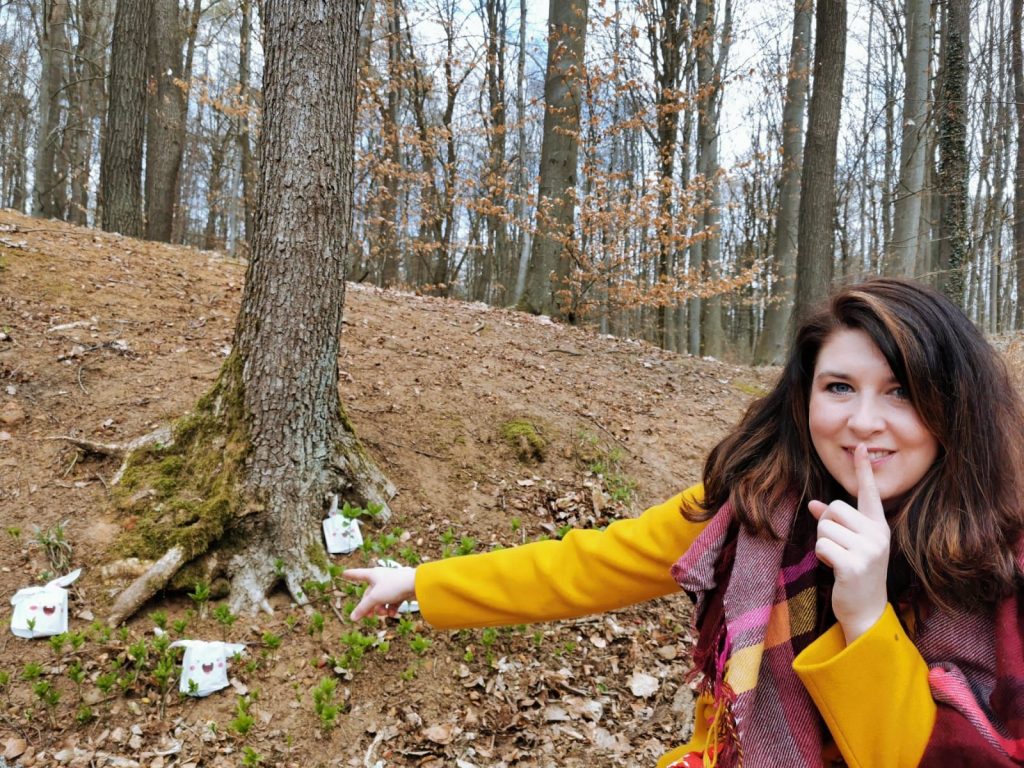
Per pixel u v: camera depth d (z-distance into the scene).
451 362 5.65
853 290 1.14
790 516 1.19
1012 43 14.59
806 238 8.51
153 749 2.56
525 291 10.06
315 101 3.25
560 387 5.92
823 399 1.13
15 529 3.06
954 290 10.85
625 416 5.77
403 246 14.09
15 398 3.77
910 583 1.06
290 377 3.34
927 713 0.93
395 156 13.57
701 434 5.87
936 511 1.03
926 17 11.88
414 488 4.07
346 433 3.77
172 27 12.05
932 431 1.04
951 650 1.00
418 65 13.27
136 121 9.04
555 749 2.88
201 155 28.64
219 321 5.18
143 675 2.77
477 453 4.56
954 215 10.88
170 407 3.96
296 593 3.24
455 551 3.68
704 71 13.96
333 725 2.77
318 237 3.33
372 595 1.47
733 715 1.08
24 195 23.45
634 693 3.24
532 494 4.39
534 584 1.39
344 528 3.50
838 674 0.96
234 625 3.08
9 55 21.53
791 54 13.99
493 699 3.07
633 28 10.57
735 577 1.18
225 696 2.79
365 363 5.12
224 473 3.32
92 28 19.05
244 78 17.22
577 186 10.47
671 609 3.88
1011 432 1.06
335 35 3.26
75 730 2.55
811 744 1.07
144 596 2.99
